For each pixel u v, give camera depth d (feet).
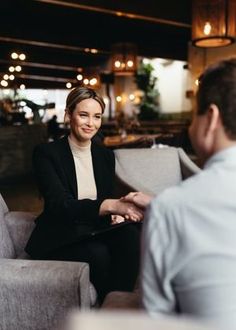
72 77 56.49
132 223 5.98
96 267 5.51
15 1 24.75
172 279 2.26
